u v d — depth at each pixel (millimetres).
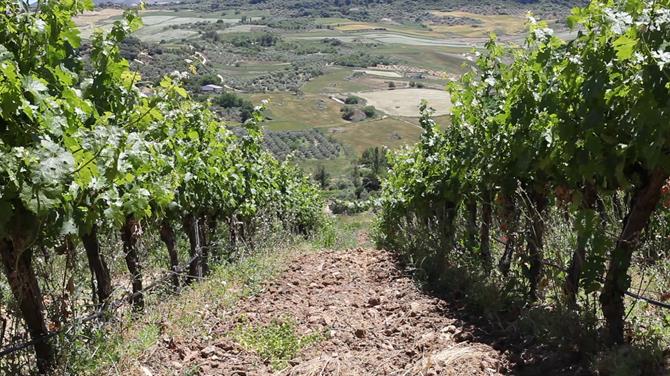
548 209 6129
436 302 6566
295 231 19203
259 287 7668
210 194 9102
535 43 5645
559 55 4938
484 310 5863
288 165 19234
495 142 6441
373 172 54406
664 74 3609
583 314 4637
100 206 4660
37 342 4285
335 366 4949
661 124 3549
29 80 3578
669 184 4070
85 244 5508
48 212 3611
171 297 7098
